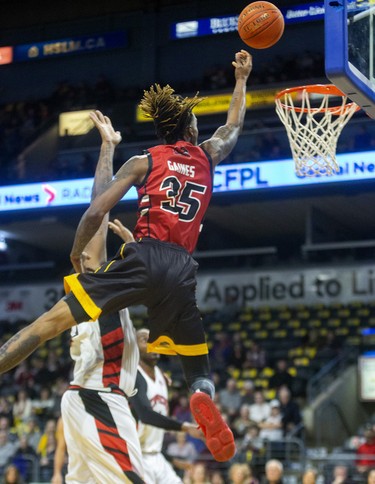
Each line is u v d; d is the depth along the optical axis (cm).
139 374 590
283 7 1931
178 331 377
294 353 1819
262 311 2002
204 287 2092
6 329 2158
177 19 2073
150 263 365
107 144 439
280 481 927
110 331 482
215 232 2128
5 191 1919
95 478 475
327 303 1978
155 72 2078
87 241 370
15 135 2125
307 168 541
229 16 2016
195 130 407
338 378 1664
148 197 379
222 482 1093
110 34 2142
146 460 630
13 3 2250
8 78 2248
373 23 489
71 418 478
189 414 1415
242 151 1836
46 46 2202
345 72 431
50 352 1850
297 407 1346
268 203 1895
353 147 1697
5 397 1769
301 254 2169
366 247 2066
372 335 1827
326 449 1439
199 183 388
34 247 2295
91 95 2114
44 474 1265
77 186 1872
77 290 357
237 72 440
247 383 1508
